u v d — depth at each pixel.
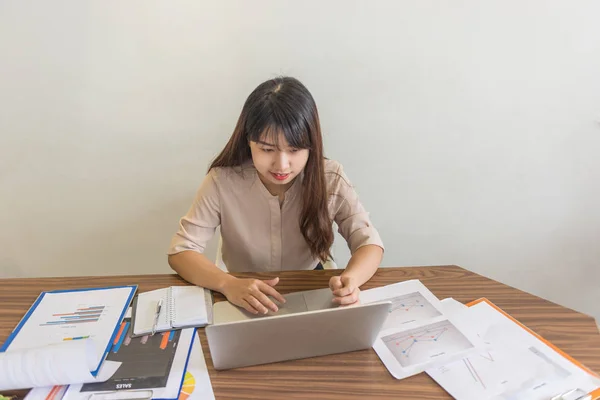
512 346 0.82
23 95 1.47
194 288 1.00
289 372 0.77
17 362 0.71
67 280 1.04
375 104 1.50
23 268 1.79
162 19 1.38
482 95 1.49
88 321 0.89
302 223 1.17
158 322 0.87
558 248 1.75
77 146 1.56
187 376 0.76
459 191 1.66
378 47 1.42
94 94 1.47
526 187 1.65
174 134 1.54
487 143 1.57
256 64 1.44
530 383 0.73
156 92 1.48
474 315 0.91
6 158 1.57
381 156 1.59
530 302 0.95
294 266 1.29
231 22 1.38
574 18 1.39
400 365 0.78
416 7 1.36
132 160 1.59
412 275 1.06
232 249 1.27
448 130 1.55
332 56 1.43
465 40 1.41
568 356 0.79
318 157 1.07
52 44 1.40
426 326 0.87
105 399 0.71
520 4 1.37
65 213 1.68
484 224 1.72
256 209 1.19
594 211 1.67
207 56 1.42
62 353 0.72
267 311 0.89
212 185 1.17
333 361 0.79
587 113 1.52
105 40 1.40
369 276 1.03
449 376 0.75
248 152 1.13
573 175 1.62
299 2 1.35
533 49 1.43
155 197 1.66
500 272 1.82
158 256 1.78
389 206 1.69
